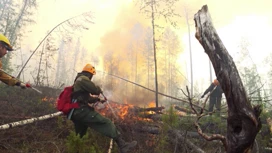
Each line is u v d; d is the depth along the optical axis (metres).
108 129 3.47
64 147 3.74
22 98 6.64
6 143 3.59
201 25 2.14
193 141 4.49
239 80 1.92
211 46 2.05
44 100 6.50
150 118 6.01
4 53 3.55
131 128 4.83
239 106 1.88
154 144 4.23
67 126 4.59
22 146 3.65
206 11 2.18
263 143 4.27
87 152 3.28
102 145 4.11
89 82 3.56
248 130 1.87
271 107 5.41
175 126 4.30
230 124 1.98
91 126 3.54
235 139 1.93
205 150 4.23
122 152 3.51
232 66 1.95
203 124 4.98
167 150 4.09
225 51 2.00
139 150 4.05
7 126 3.33
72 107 3.48
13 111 5.23
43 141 3.83
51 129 4.51
